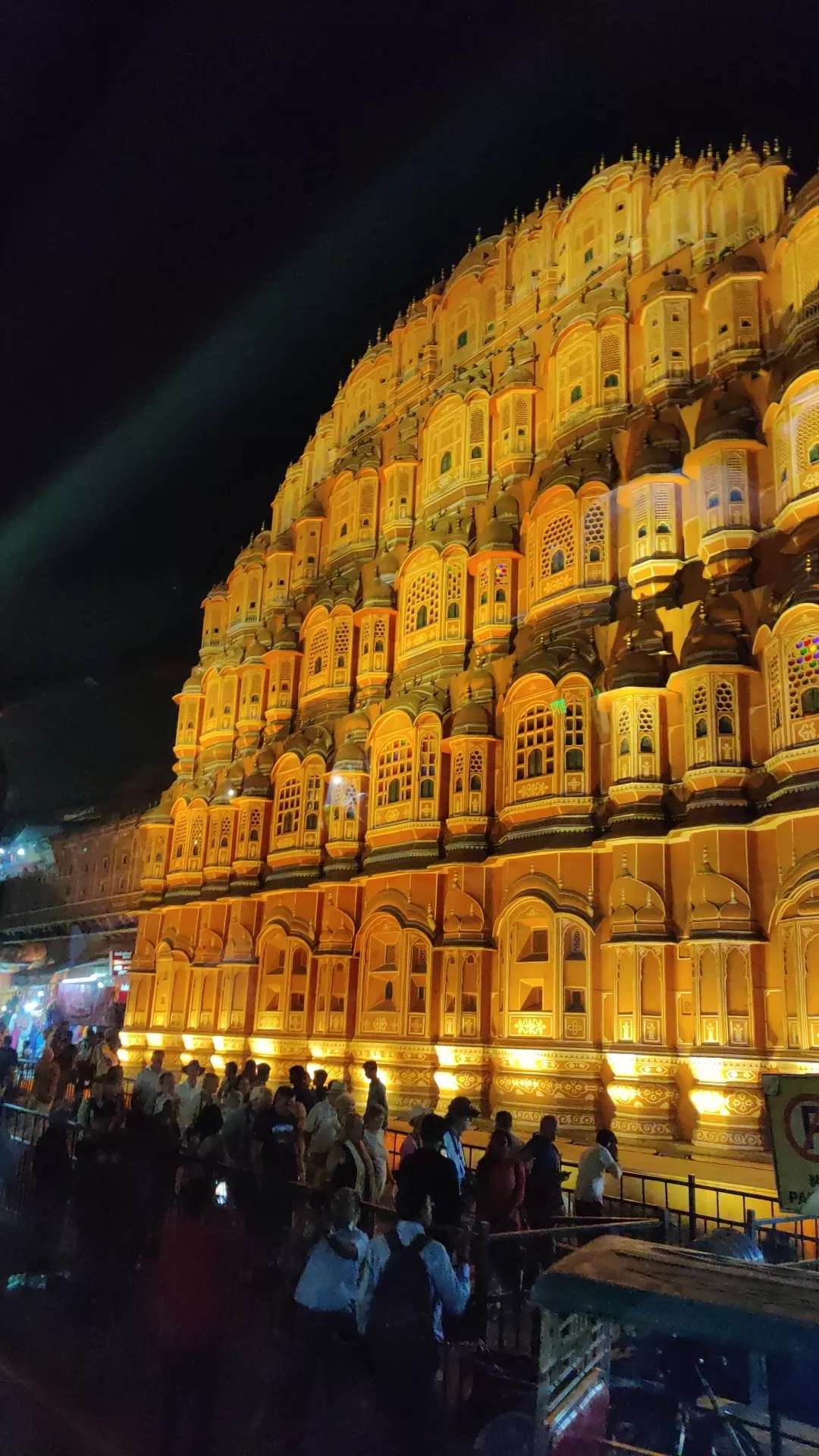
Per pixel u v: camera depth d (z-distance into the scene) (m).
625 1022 23.19
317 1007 32.41
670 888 23.78
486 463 35.66
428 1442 7.13
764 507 25.38
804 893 20.72
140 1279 11.30
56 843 62.69
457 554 33.81
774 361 26.75
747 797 22.78
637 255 32.97
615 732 25.59
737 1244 8.11
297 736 38.19
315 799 36.03
